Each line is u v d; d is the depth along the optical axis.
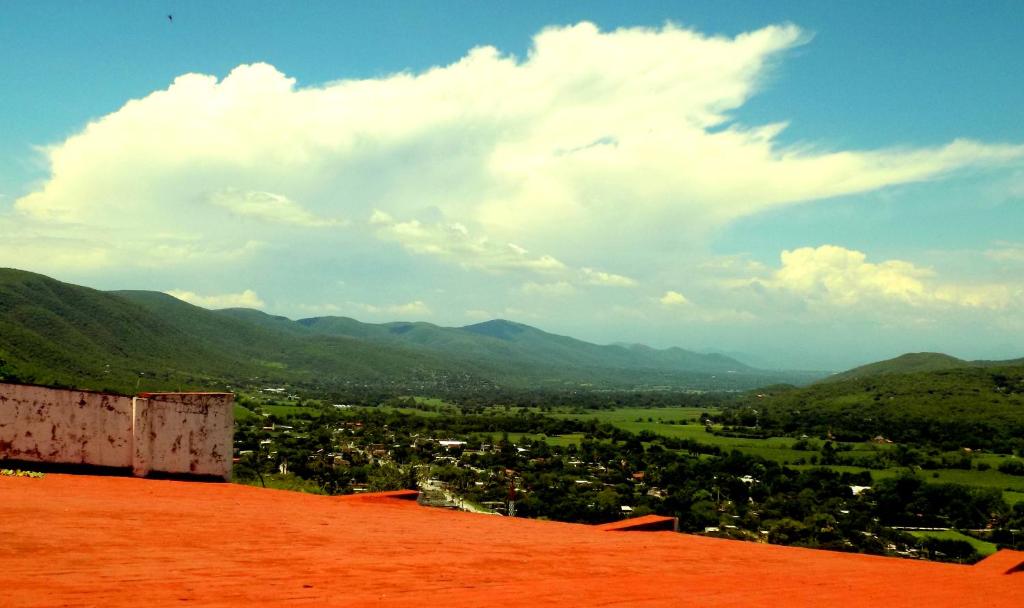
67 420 10.85
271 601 4.16
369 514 9.15
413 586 4.85
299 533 6.86
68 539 5.66
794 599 5.29
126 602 3.94
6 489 8.68
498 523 9.29
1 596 3.85
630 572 6.17
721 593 5.36
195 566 5.04
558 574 5.79
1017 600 5.84
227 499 9.55
